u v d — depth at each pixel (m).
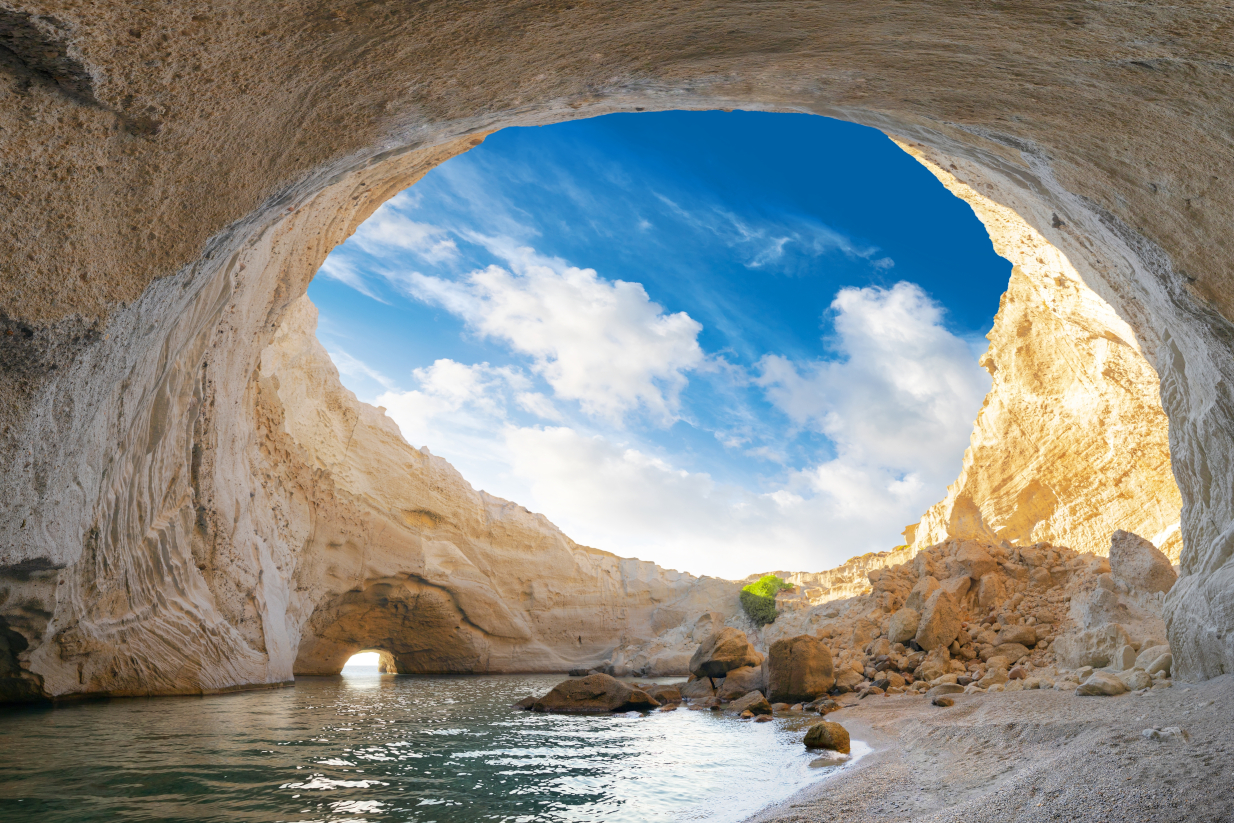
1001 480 26.47
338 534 23.70
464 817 4.23
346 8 3.19
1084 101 4.07
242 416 16.67
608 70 4.42
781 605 32.84
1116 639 8.10
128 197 4.05
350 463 25.14
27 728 7.52
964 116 4.86
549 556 33.22
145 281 4.51
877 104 5.10
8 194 3.77
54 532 7.15
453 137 5.39
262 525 18.19
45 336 4.45
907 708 8.54
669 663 25.66
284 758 6.06
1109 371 21.08
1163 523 21.00
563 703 10.96
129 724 8.03
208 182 4.19
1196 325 5.49
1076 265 8.13
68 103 3.44
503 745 7.09
